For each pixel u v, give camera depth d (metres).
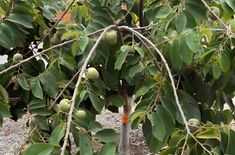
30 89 2.46
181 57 2.17
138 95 2.27
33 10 2.74
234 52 2.28
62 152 1.75
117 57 2.41
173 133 1.97
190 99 2.37
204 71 2.49
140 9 2.74
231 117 2.62
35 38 2.84
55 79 2.45
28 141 2.33
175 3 2.49
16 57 2.54
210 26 2.47
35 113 2.38
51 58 2.54
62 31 2.62
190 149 1.88
